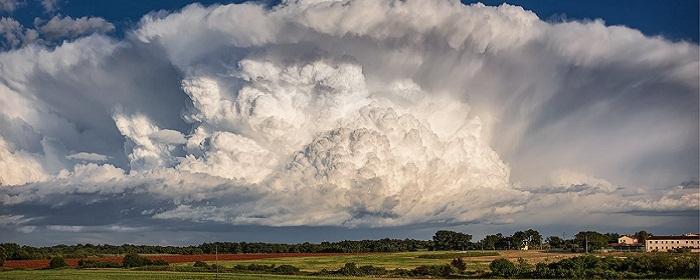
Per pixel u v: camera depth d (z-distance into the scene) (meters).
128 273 153.50
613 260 149.88
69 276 141.00
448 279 144.62
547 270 146.50
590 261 150.75
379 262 197.12
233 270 170.00
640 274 138.75
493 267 152.12
